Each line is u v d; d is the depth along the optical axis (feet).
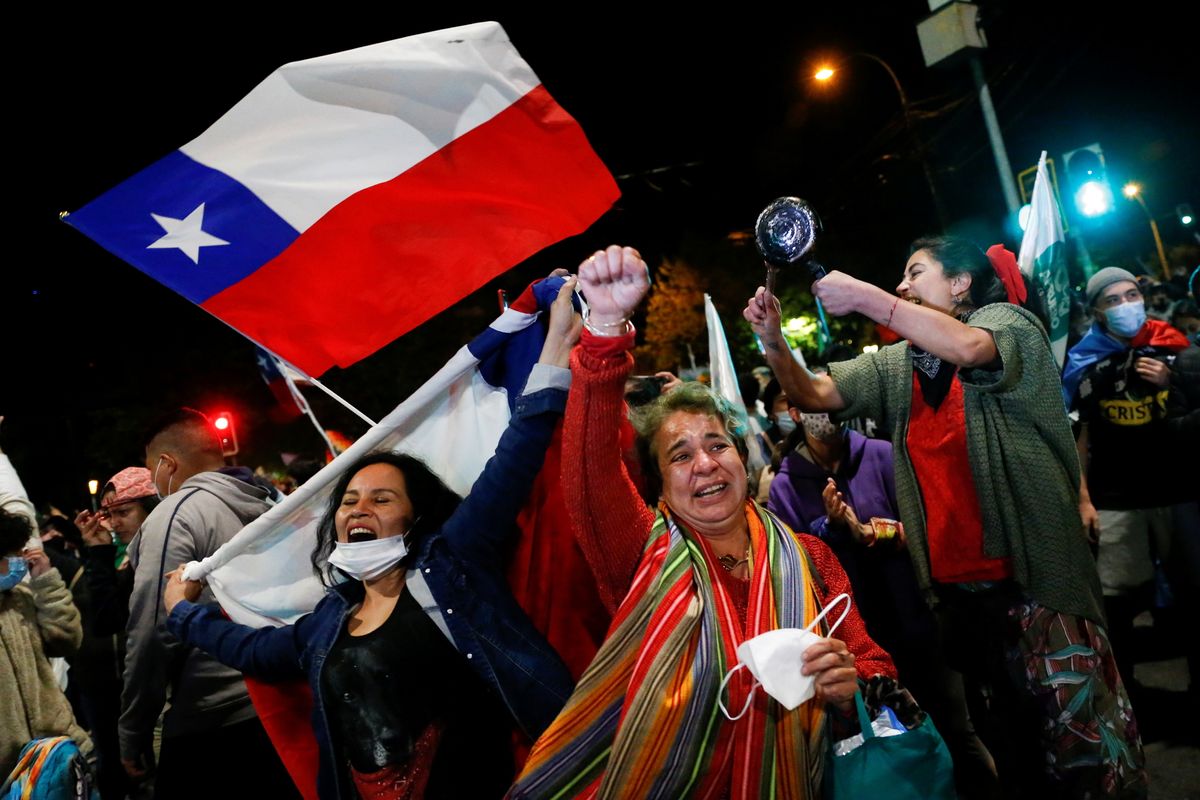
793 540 8.02
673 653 7.29
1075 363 16.37
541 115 9.45
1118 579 16.65
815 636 6.95
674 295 91.35
